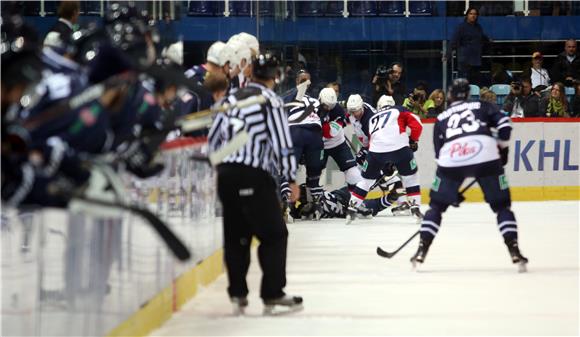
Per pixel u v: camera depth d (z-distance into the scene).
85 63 10.49
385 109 30.25
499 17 40.34
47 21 20.06
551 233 27.36
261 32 26.31
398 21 38.84
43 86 8.52
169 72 8.99
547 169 40.06
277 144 14.34
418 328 13.73
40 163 8.08
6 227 10.10
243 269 14.77
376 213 33.19
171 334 13.22
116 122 9.94
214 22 23.23
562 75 40.50
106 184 8.39
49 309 10.12
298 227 29.78
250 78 17.30
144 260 13.08
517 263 19.70
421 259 19.86
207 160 13.27
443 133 19.84
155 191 13.47
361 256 22.47
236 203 14.34
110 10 11.86
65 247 10.30
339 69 38.75
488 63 40.16
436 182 19.88
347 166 32.47
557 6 40.91
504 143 19.77
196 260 17.16
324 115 31.97
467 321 14.34
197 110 16.23
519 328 13.77
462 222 30.86
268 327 13.79
